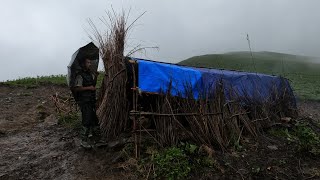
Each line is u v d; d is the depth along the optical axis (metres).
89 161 6.52
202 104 7.27
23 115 10.02
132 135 6.79
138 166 6.11
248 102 8.55
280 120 9.23
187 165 6.10
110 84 7.34
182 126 6.87
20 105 11.23
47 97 12.63
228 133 7.53
